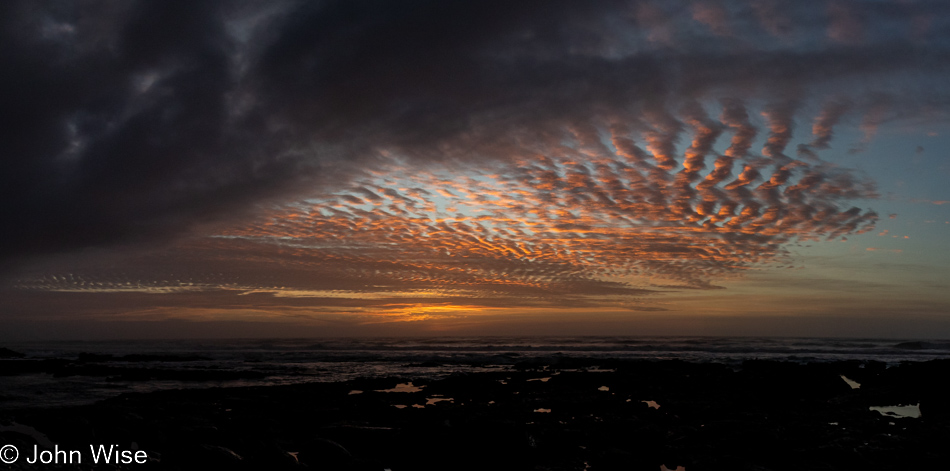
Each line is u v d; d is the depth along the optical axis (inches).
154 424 589.3
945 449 511.5
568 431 602.9
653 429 607.5
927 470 457.1
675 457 522.9
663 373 1290.6
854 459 486.3
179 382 1193.4
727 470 474.0
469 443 515.5
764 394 932.0
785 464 492.7
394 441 544.7
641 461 506.9
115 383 1161.4
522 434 517.7
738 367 1471.5
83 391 999.6
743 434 551.2
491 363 1776.6
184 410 757.3
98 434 543.8
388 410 738.8
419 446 528.4
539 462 505.7
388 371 1488.7
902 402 888.3
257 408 777.6
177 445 533.6
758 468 469.7
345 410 740.0
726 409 772.6
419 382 1189.1
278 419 703.1
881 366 1325.0
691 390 995.9
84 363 1753.2
